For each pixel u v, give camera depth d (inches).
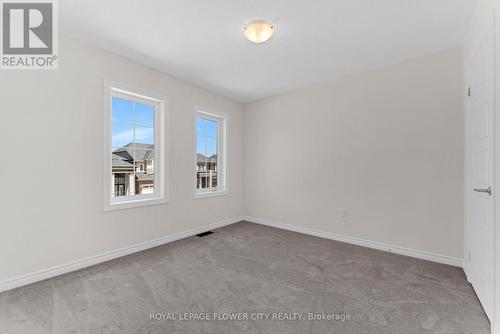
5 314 63.0
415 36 87.4
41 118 81.8
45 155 82.7
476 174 76.1
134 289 76.0
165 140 121.3
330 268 92.2
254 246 117.4
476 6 71.1
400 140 107.1
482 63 69.0
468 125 83.9
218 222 153.9
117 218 102.7
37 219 81.0
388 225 110.5
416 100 103.0
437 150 98.0
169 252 109.0
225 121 159.9
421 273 87.7
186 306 67.2
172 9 73.4
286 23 80.3
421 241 101.8
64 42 86.9
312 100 137.2
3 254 74.5
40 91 81.7
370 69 115.8
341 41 91.4
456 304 68.1
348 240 123.0
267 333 56.4
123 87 103.9
